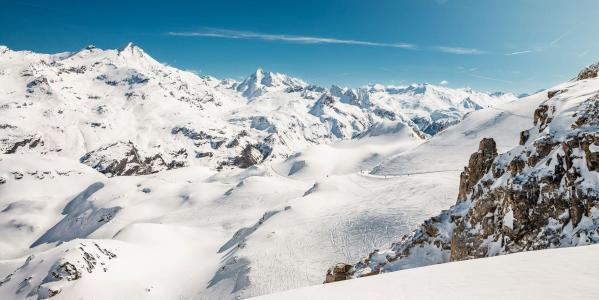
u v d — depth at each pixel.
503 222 32.72
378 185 161.25
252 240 117.25
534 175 32.56
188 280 113.88
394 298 15.99
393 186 132.75
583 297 12.41
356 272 42.78
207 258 138.12
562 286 13.58
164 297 104.75
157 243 147.38
